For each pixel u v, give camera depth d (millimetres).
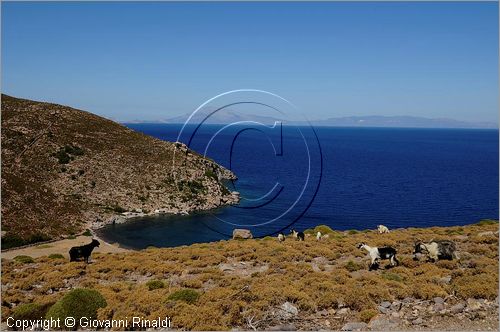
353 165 171375
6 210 67438
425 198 97125
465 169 164000
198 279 18672
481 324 11633
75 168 92875
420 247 21391
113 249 56656
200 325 11945
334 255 23594
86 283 19359
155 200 89375
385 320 11922
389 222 72438
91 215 78062
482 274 16000
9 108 110438
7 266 26172
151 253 29516
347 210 82188
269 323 12266
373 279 16375
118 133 117750
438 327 11523
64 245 57531
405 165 176875
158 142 118250
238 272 20719
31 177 83812
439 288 14641
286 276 18375
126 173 97312
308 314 13078
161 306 13609
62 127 108875
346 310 13273
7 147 90875
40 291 18375
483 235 27719
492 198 97438
